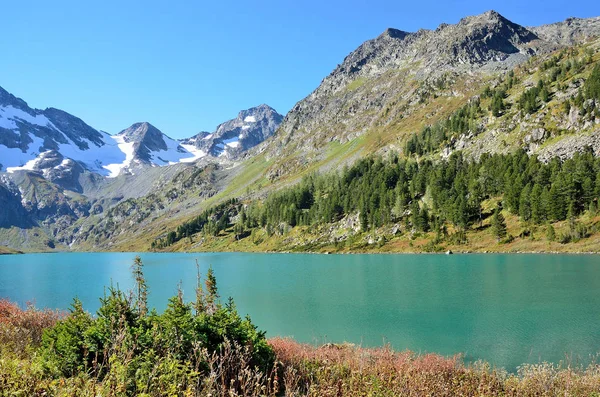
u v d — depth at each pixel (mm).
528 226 113188
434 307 41562
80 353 10328
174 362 7859
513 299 43406
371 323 35812
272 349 14156
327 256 134625
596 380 14273
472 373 15039
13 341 13188
